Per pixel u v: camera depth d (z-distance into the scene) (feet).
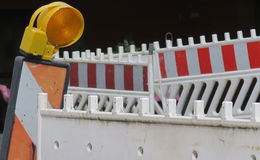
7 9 71.77
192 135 22.67
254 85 40.45
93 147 25.80
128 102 41.24
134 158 24.47
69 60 43.70
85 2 72.90
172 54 41.24
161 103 41.96
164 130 23.48
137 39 73.20
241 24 71.97
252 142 21.03
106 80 42.22
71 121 26.55
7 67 71.87
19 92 29.22
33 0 71.72
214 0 72.23
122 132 24.82
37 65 29.63
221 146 21.86
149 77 40.01
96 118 25.66
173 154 23.24
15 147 29.12
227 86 41.24
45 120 27.58
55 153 27.14
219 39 72.43
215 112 40.63
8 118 29.12
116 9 73.05
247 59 39.65
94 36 73.10
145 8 73.05
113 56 47.93
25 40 29.48
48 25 29.50
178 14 72.95
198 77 40.81
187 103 41.68
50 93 29.96
